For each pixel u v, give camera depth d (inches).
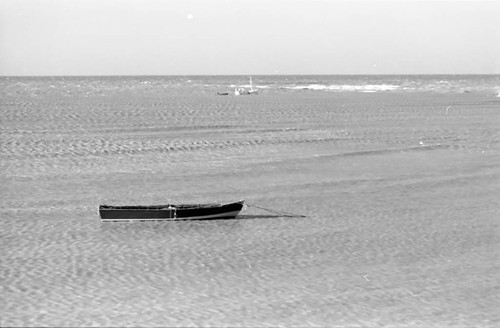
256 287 1003.9
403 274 1071.6
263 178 1796.3
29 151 2073.1
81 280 1020.5
